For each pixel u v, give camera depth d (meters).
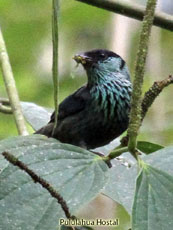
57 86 4.98
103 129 10.91
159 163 5.41
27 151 4.97
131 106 5.14
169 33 19.75
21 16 19.42
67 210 4.63
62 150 5.00
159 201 4.66
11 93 9.35
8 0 19.25
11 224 4.66
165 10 19.11
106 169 4.94
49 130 10.65
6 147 5.24
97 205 14.19
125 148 5.15
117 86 11.09
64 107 10.93
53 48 4.93
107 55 11.41
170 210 4.62
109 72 11.23
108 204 14.23
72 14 19.38
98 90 11.05
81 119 10.87
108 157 5.12
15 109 9.20
